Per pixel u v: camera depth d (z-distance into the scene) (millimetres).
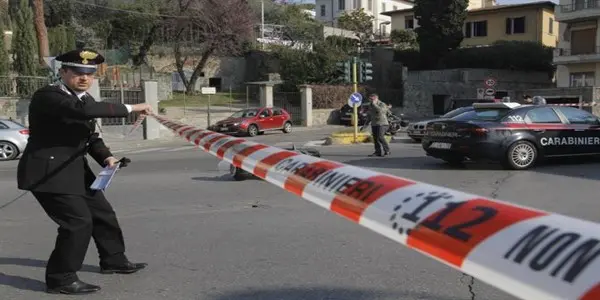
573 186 8805
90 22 40812
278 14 51281
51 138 4113
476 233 1930
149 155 16531
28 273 4793
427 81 40594
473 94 39875
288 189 3320
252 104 37781
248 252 5320
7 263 5109
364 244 5496
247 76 45125
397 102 41188
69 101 4004
